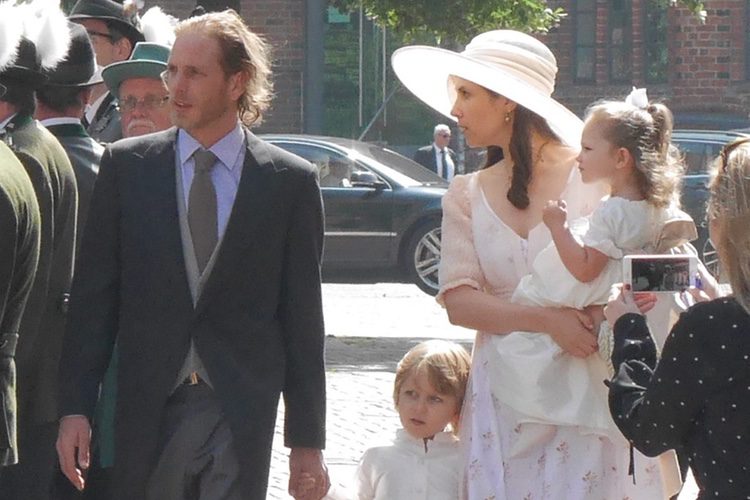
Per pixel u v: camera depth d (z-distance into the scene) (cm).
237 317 614
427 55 664
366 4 2289
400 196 2394
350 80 3753
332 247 2402
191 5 3541
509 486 629
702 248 2469
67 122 734
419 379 679
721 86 3666
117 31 923
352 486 701
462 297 641
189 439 609
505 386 627
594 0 3731
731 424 475
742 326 476
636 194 622
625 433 505
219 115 619
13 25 644
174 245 609
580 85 3741
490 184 654
